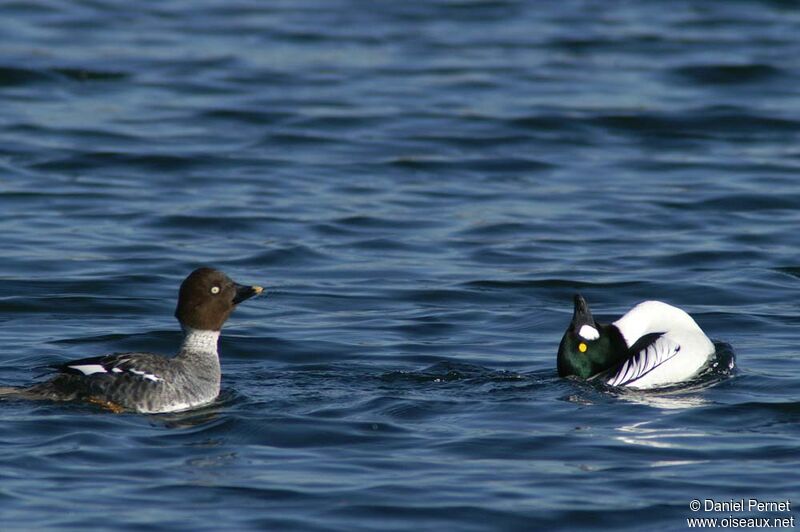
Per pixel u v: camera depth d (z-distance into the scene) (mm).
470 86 29812
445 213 21188
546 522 9383
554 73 30906
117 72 30406
